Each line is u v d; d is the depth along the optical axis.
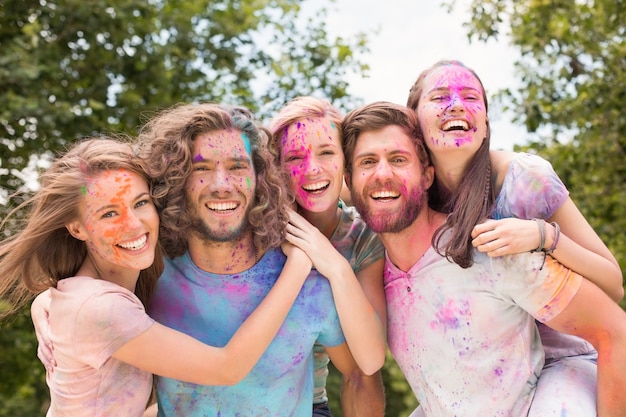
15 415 12.03
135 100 8.08
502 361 2.75
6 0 7.61
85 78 8.18
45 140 7.64
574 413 2.56
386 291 3.03
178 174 2.63
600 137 8.83
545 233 2.58
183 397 2.74
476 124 2.79
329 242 2.92
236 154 2.68
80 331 2.41
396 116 2.88
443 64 2.94
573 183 9.02
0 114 6.84
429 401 2.93
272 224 2.78
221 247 2.76
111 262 2.56
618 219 8.67
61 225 2.55
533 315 2.68
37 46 7.32
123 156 2.58
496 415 2.76
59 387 2.50
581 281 2.62
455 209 2.77
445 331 2.80
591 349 2.97
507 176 2.81
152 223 2.58
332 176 2.97
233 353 2.55
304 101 3.05
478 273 2.74
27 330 8.14
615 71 8.77
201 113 2.69
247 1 9.46
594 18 8.91
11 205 4.67
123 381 2.51
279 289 2.71
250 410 2.76
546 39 8.71
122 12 7.71
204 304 2.78
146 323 2.47
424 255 2.87
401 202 2.82
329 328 2.88
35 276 2.66
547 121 8.95
